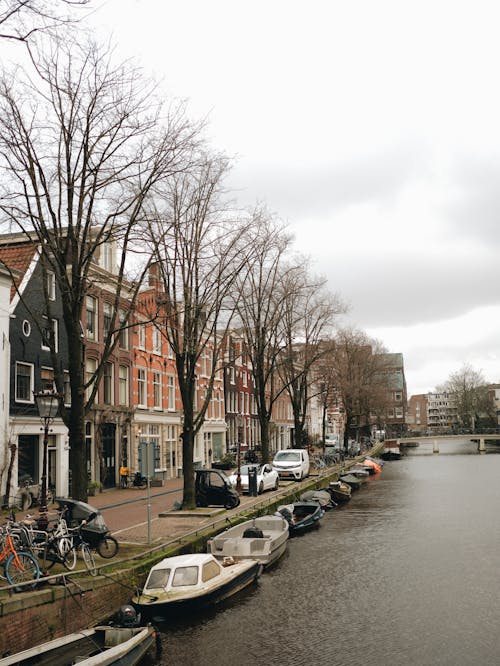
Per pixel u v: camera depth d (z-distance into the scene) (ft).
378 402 239.71
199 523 65.92
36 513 73.41
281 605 47.47
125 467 110.01
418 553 65.92
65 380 92.17
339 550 68.03
